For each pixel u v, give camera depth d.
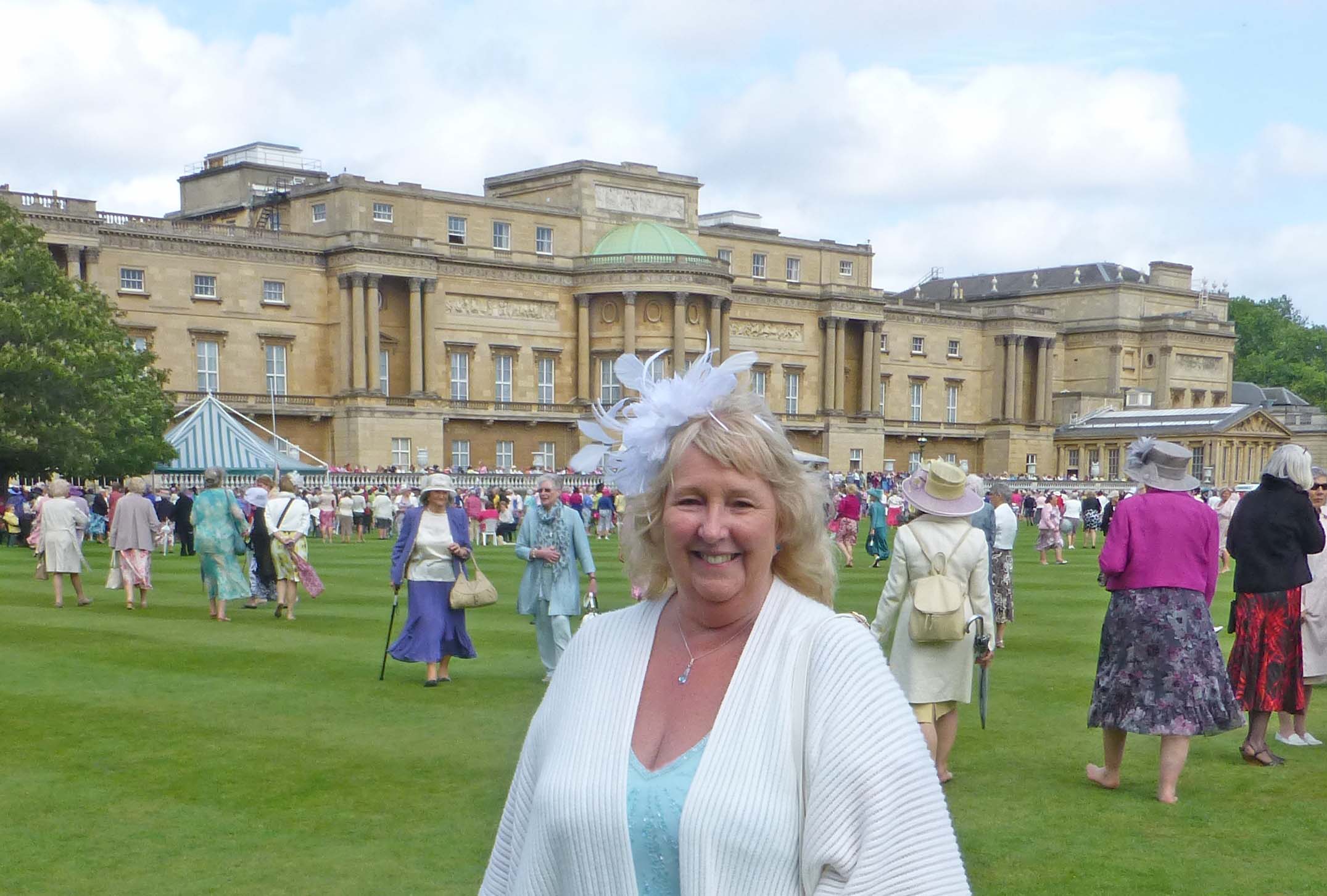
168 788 11.25
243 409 87.12
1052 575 35.50
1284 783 11.75
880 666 3.20
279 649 19.62
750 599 3.42
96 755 12.45
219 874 8.95
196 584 30.69
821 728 3.11
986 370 130.62
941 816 3.06
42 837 9.79
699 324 100.25
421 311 93.00
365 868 9.11
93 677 16.89
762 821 3.06
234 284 87.94
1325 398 188.00
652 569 3.68
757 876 3.05
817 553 3.65
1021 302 146.38
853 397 118.62
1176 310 143.25
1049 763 12.45
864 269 122.44
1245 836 9.95
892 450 123.75
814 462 3.64
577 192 103.88
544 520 16.72
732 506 3.40
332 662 18.39
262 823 10.21
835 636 3.23
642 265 97.50
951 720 11.48
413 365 92.44
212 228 86.81
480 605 16.59
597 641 3.62
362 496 52.81
